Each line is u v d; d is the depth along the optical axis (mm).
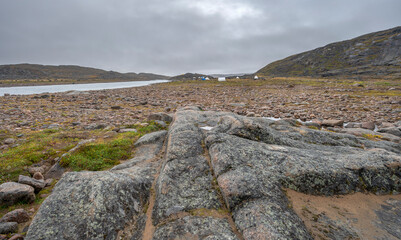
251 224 2172
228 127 4094
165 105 13359
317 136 4539
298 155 3115
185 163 3277
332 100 13781
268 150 3225
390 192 2809
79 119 8461
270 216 2205
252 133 3840
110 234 2236
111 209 2393
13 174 3561
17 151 4320
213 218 2393
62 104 13422
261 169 2832
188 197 2693
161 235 2229
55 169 3846
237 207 2443
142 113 10164
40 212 2289
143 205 2723
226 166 2922
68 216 2268
